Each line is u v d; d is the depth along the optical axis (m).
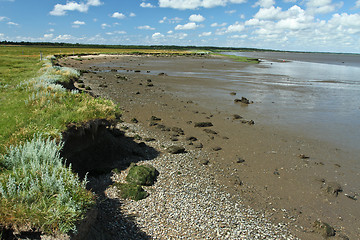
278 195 11.32
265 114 24.23
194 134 18.36
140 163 12.94
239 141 17.42
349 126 21.05
